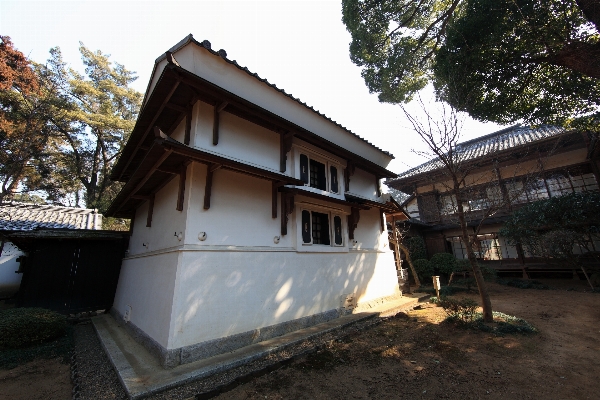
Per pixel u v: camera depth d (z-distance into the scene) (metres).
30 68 16.31
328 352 4.97
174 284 4.50
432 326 6.23
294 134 6.99
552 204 10.96
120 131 21.02
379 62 9.20
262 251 5.80
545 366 4.00
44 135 17.19
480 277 6.16
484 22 6.25
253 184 6.06
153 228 6.69
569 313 6.82
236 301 5.11
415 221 15.76
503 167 14.84
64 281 8.16
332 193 8.32
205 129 5.49
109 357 4.77
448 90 6.99
